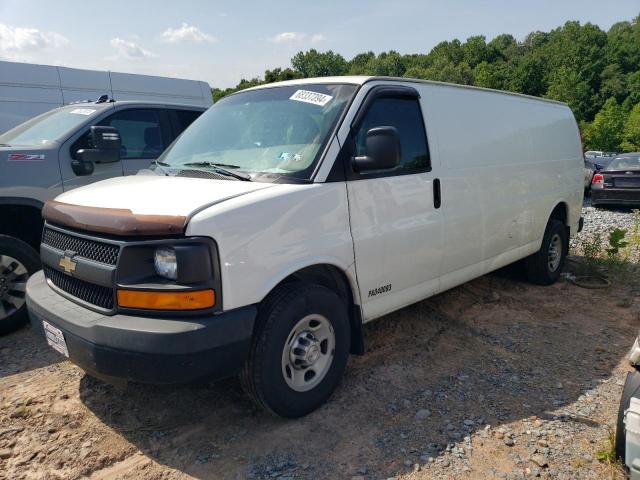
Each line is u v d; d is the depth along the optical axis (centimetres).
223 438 306
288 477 272
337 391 359
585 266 688
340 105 355
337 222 331
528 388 368
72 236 306
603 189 1304
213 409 337
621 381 379
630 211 1329
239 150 364
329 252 324
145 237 269
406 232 383
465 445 299
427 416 329
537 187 564
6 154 479
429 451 294
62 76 980
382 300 377
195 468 281
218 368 267
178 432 312
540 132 578
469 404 344
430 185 406
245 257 278
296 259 304
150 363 254
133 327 258
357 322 358
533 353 428
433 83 432
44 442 302
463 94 466
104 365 265
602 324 496
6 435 308
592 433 311
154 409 337
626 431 229
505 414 333
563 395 358
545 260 607
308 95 376
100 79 1024
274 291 307
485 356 421
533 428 316
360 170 339
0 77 912
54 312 294
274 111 379
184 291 260
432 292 431
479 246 475
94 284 288
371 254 356
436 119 423
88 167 523
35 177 491
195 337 256
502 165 499
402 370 393
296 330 312
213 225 267
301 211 308
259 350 292
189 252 259
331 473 275
